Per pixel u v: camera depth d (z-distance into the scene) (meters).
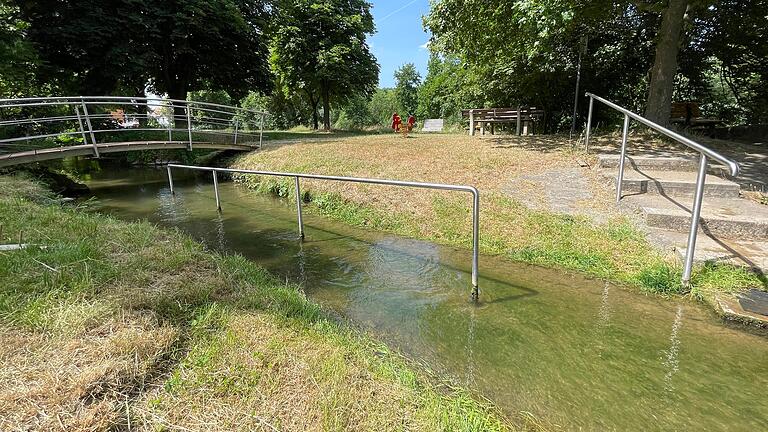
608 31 11.22
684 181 4.62
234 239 4.81
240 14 14.53
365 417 1.57
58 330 1.94
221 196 7.59
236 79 16.80
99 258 2.95
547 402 1.93
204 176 10.25
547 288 3.23
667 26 7.34
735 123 12.18
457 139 10.59
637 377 2.12
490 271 3.61
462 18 8.59
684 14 7.37
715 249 3.28
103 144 8.23
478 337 2.53
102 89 13.18
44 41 11.30
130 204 7.04
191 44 14.55
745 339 2.44
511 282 3.36
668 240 3.55
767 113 11.48
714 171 5.08
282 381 1.72
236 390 1.65
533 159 6.90
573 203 4.76
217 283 2.73
